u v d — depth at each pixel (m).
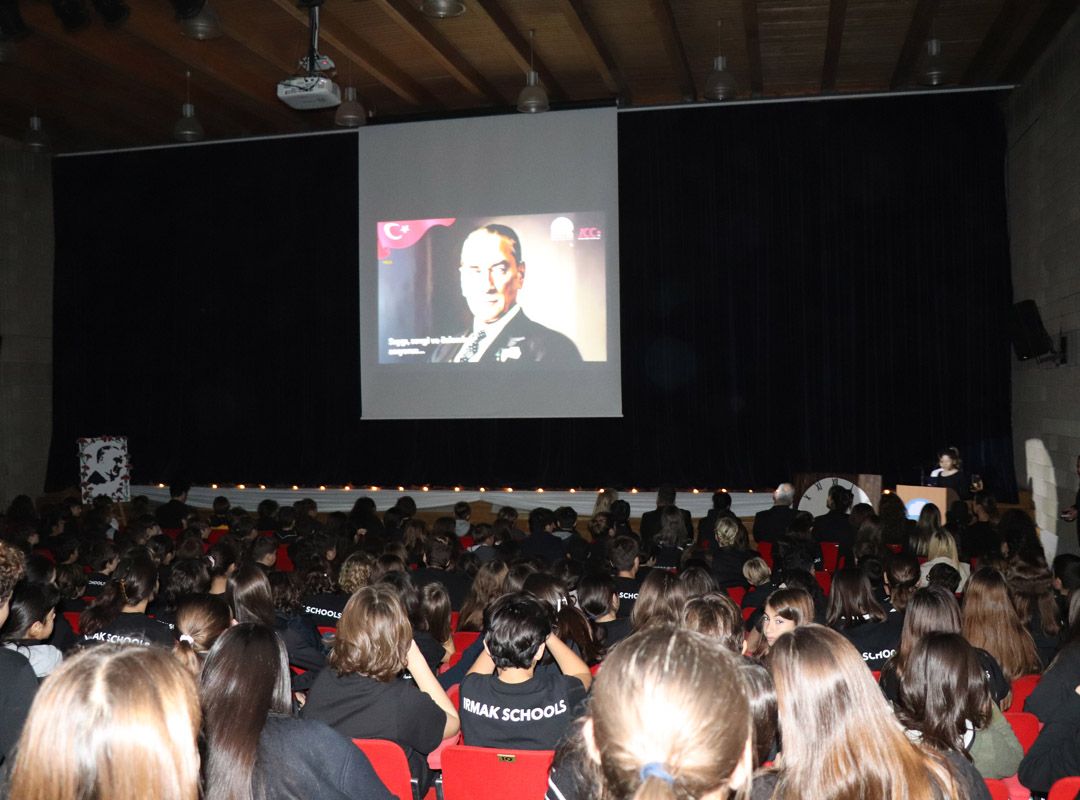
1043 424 9.81
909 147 11.38
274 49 9.58
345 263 13.20
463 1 7.27
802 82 11.09
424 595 4.12
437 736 2.81
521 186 11.70
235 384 13.60
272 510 8.41
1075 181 8.55
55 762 1.21
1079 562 4.52
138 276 13.71
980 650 3.12
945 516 8.91
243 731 1.74
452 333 11.96
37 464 13.47
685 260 12.11
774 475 11.85
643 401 12.31
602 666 1.19
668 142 12.10
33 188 13.38
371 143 12.09
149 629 3.77
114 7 7.40
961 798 1.63
